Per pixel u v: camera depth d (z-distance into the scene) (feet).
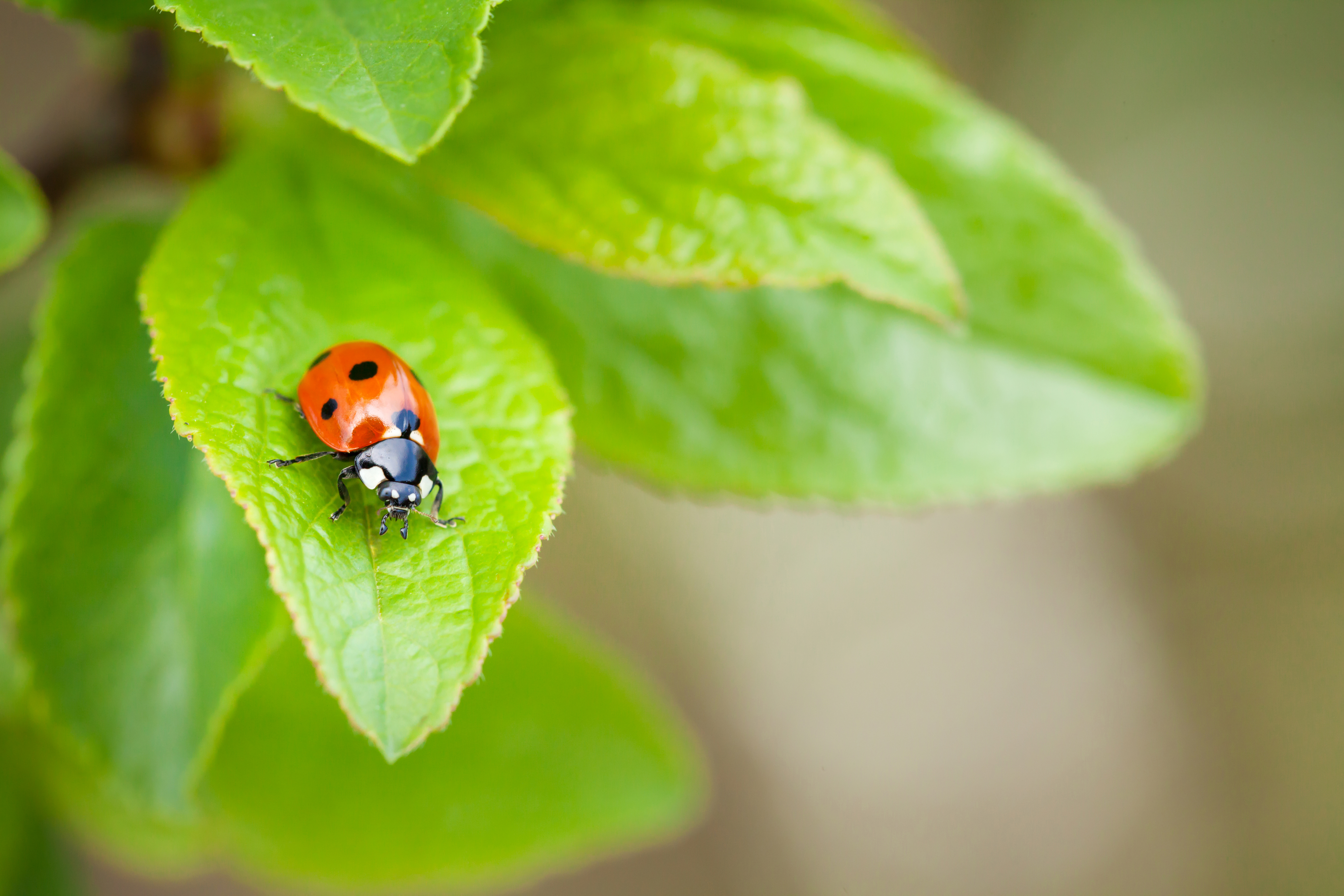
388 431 0.41
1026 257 0.49
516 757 0.54
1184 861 1.47
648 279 0.43
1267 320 1.44
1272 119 1.41
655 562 1.33
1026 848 1.45
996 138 0.49
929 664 1.47
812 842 1.41
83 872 0.55
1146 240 1.45
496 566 0.41
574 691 0.54
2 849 0.53
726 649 1.40
